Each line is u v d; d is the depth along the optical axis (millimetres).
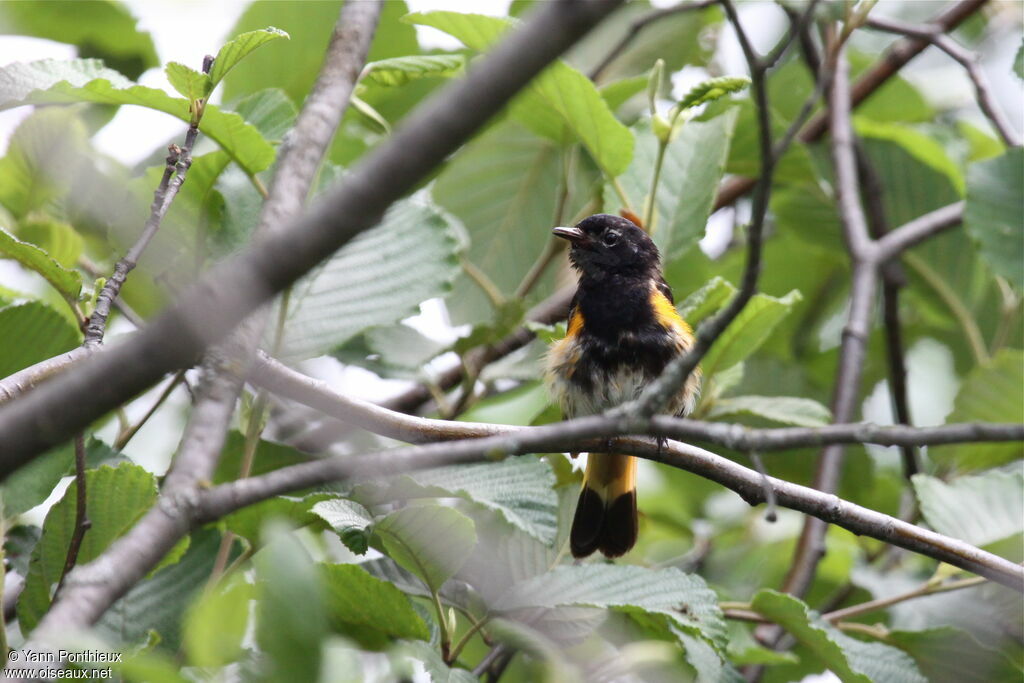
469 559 8672
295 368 9586
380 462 4680
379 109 11930
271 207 6844
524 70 3406
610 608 7742
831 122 12578
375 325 8523
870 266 11734
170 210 9055
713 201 10477
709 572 11789
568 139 10516
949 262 13016
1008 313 12820
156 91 7629
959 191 13125
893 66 13461
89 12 11383
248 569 8328
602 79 12516
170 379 8609
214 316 3549
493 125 11992
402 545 7500
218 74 6891
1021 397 10844
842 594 11383
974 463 11141
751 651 8828
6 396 6230
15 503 7047
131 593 7691
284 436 10602
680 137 10812
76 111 9852
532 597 7930
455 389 11586
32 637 4387
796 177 12594
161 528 4668
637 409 4918
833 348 13922
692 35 12562
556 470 10070
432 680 7047
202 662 5688
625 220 10766
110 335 9930
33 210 9742
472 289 11977
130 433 8211
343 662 6742
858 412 13250
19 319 8125
